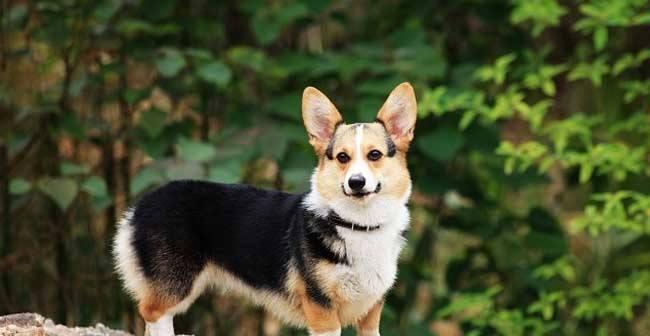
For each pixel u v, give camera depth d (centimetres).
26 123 991
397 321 970
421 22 1016
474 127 943
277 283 649
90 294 1009
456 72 971
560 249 962
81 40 948
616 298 916
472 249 1010
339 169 619
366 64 918
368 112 895
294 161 921
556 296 922
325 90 986
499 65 900
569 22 1125
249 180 1001
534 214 992
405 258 1034
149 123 904
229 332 1051
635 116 930
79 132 937
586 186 1048
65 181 875
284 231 648
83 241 991
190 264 672
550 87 901
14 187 869
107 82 1001
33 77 1013
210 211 677
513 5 997
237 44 1048
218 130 1012
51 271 1001
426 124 953
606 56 934
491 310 961
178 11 997
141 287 679
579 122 917
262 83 995
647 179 996
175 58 892
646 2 915
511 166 902
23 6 968
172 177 849
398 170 628
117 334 724
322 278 621
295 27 1046
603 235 1039
